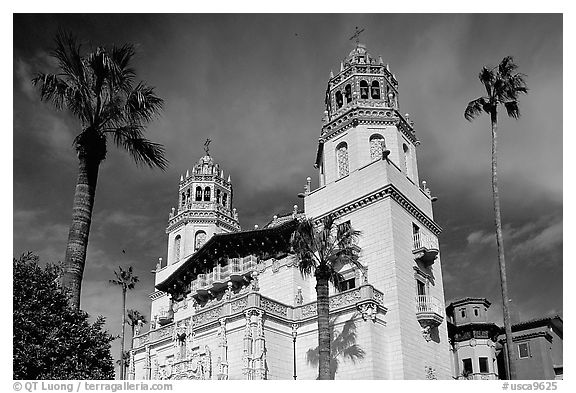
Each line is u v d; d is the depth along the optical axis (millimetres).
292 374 33156
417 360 33062
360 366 30906
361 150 40125
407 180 39250
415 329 34125
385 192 36125
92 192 20172
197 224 60000
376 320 32031
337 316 33000
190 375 33438
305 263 29109
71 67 20984
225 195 63719
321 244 29016
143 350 40719
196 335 35469
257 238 40219
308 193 41469
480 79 30781
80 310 18984
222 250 42406
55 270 19156
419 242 37438
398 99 44062
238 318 32812
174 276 47812
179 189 63781
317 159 45719
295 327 34406
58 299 18172
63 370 17281
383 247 35094
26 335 16938
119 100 21234
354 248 34406
